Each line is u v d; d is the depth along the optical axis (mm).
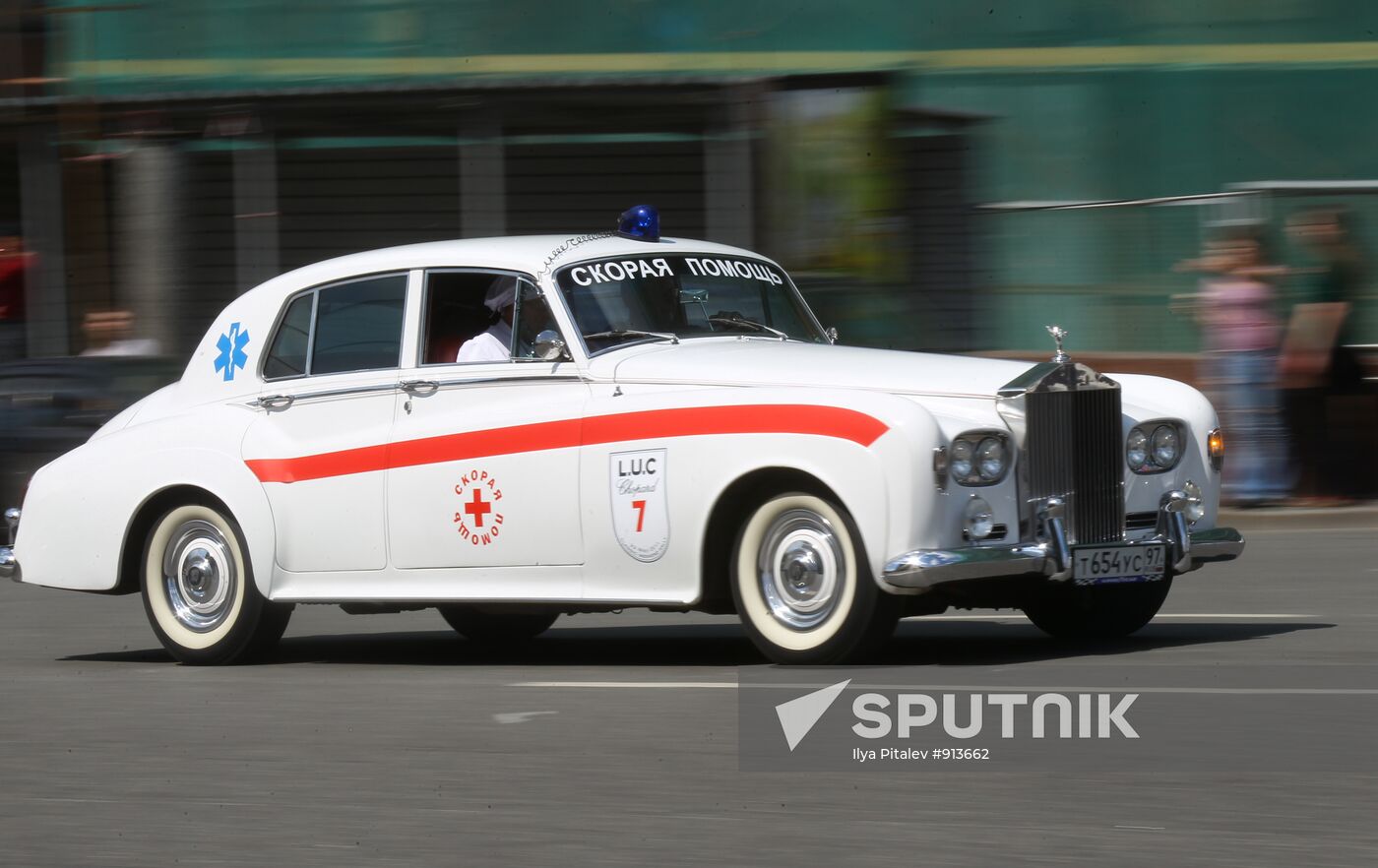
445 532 21422
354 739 17016
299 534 22281
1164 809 13445
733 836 13055
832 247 41938
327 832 13570
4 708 19672
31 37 44719
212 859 12930
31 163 44562
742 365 20375
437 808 14156
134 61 44656
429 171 44781
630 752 15883
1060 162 42375
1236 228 35031
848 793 14164
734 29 42781
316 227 45062
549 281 21344
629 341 21344
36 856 13219
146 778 15680
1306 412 34719
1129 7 42062
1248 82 42094
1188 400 21859
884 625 19250
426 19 43656
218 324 23578
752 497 19953
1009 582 20203
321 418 22391
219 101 43969
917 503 18781
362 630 26953
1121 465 20656
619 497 20297
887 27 42469
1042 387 19812
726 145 42875
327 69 44062
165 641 23188
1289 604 24859
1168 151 42312
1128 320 37250
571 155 44156
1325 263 34719
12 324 43969
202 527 23078
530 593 20953
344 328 22562
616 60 43062
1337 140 41969
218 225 44875
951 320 40688
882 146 41875
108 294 44219
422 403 21766
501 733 16969
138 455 23344
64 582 23797
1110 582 20344
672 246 22875
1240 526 34219
